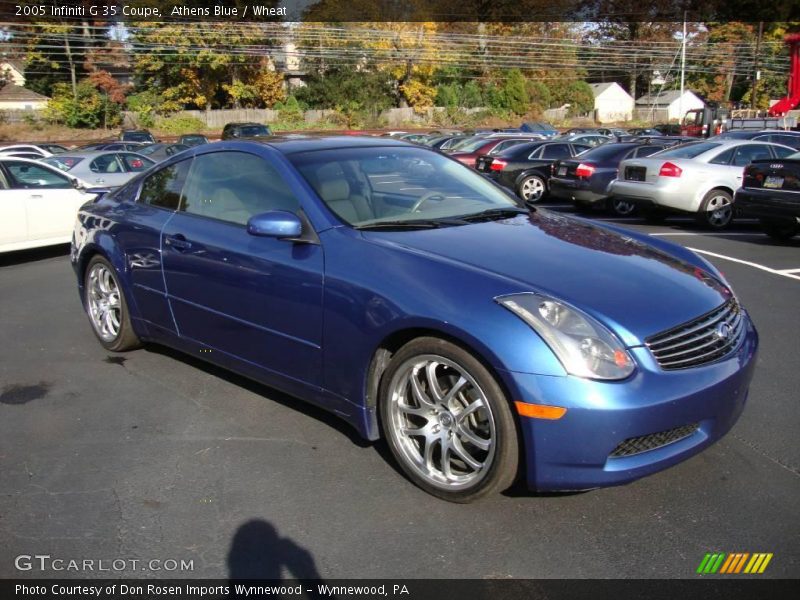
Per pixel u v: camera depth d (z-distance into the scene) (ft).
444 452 9.90
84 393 14.30
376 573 8.56
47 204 30.60
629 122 229.25
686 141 45.11
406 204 12.61
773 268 26.30
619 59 219.41
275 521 9.67
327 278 10.84
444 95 205.26
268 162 12.81
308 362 11.41
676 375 9.16
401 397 10.32
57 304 21.94
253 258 12.05
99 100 161.07
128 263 15.21
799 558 8.77
